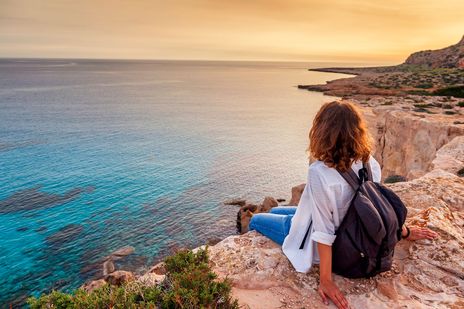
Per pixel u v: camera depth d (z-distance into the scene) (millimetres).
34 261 22359
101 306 3053
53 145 52969
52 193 33969
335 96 108812
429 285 3541
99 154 48594
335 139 2879
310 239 3523
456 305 3256
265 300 3336
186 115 84938
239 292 3480
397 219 3180
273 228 4250
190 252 3828
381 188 3262
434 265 3836
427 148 23562
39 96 120438
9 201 31703
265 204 29547
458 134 21609
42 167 42031
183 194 34781
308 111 91062
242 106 102000
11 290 19516
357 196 2988
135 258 22938
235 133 64625
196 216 29797
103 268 21688
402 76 129000
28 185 35938
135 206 31516
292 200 28703
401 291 3432
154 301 3062
